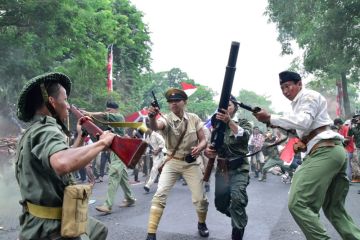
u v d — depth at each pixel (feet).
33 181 7.59
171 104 17.39
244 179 16.57
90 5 56.90
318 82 92.73
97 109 80.33
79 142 8.83
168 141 17.35
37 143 7.49
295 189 12.56
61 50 53.16
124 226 20.01
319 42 61.93
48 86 8.20
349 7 57.11
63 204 7.63
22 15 45.44
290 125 12.45
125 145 7.55
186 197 29.19
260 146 44.65
